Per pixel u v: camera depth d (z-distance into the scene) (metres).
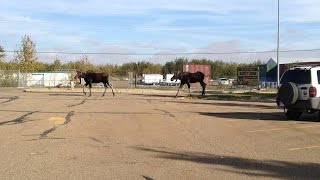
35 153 10.95
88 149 11.59
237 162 9.93
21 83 65.69
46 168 9.20
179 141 13.06
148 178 8.40
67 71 74.75
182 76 40.34
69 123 17.69
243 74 61.34
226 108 26.08
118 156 10.62
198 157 10.52
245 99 36.72
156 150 11.49
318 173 8.83
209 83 76.19
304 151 11.38
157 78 94.06
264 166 9.51
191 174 8.73
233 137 13.89
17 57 81.56
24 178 8.30
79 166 9.44
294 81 18.31
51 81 69.12
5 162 9.80
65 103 29.47
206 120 19.02
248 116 20.86
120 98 36.78
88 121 18.45
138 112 22.98
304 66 18.58
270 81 75.69
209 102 32.25
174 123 17.86
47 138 13.52
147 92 51.12
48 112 22.47
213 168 9.30
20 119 19.05
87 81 40.97
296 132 14.99
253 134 14.56
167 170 9.09
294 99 17.91
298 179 8.32
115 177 8.45
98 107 26.22
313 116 20.64
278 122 18.08
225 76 116.38
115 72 116.56
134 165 9.58
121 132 15.06
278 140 13.24
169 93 48.59
